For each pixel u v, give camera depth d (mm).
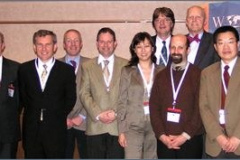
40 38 3449
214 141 3076
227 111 3029
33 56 5398
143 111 3334
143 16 5328
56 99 3432
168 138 3152
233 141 2973
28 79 3436
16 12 5391
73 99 3533
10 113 3539
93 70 3674
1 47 3549
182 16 5277
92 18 5355
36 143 3418
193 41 3730
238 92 3025
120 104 3412
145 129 3361
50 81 3430
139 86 3350
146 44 3385
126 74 3426
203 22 3758
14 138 3574
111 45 3666
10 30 5410
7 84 3525
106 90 3617
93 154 3613
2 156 3549
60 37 5367
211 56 3607
